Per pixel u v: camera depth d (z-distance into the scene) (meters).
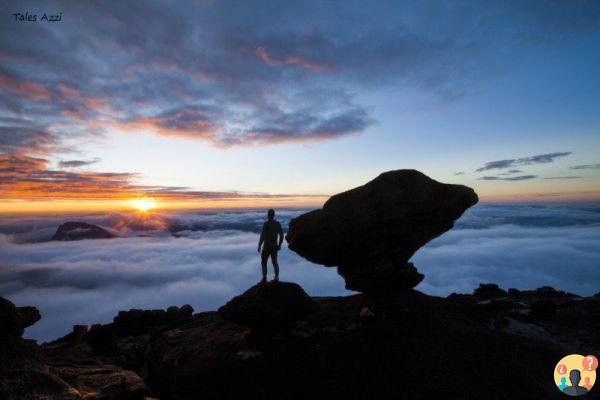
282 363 9.40
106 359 13.99
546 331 11.04
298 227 12.48
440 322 11.15
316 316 12.31
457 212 12.30
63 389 7.80
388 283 12.15
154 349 13.50
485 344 9.77
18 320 8.58
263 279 11.91
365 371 8.60
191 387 9.41
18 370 7.74
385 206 11.79
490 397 7.47
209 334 12.66
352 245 12.07
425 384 7.96
